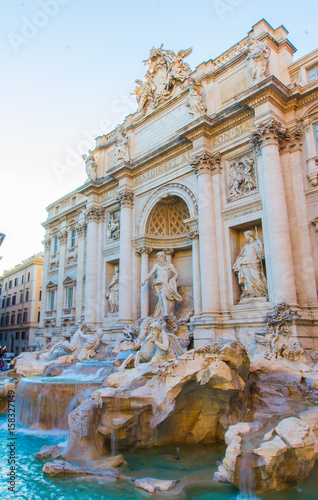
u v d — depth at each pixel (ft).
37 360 78.95
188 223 78.38
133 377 46.37
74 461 36.47
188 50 89.20
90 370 62.08
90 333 97.04
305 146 65.87
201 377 38.86
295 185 65.41
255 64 68.33
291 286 59.06
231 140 73.51
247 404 42.34
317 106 65.10
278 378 46.42
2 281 235.40
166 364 42.06
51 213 142.31
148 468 34.88
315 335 58.49
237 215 70.49
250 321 63.21
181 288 87.30
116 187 101.81
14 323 210.79
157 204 89.40
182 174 82.48
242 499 27.55
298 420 32.65
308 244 62.44
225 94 78.18
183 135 78.23
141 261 88.99
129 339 79.36
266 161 64.34
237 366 40.57
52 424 49.11
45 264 138.82
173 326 72.79
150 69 96.78
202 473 32.65
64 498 29.19
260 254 66.64
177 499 28.04
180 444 41.75
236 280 70.18
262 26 72.08
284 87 65.72
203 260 70.79
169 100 89.20
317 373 47.21
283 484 28.73
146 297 85.51
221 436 41.60
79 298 114.52
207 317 67.46
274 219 61.67
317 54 66.90
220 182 74.33
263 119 65.41
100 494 29.73
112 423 38.91
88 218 106.11
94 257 102.83
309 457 28.99
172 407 39.01
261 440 31.17
